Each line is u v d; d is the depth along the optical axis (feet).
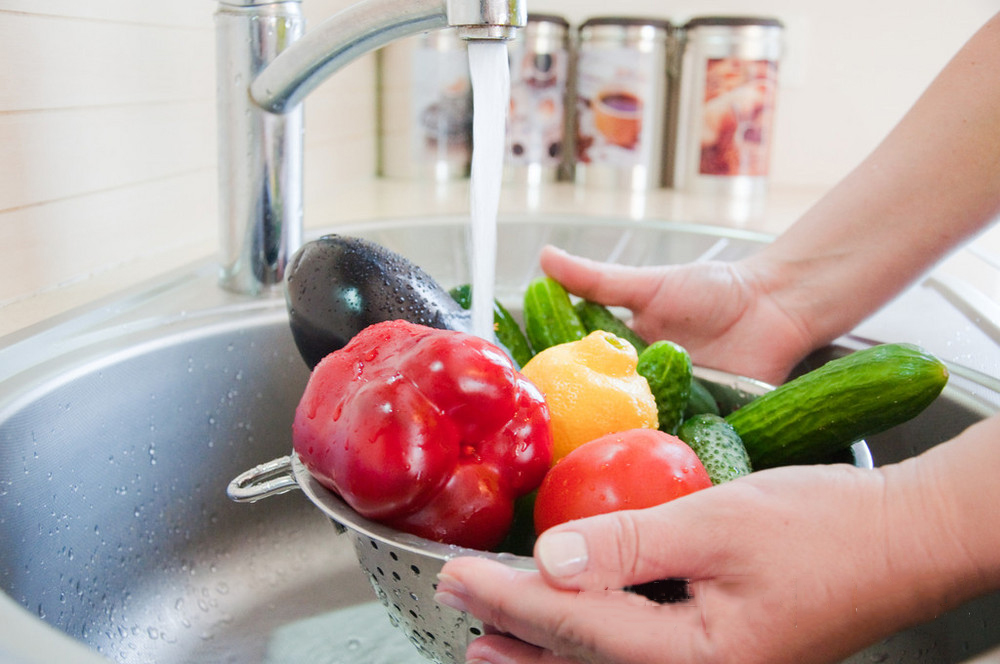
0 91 2.09
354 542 1.38
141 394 2.06
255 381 2.31
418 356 1.32
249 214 2.42
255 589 2.21
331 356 1.44
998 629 1.54
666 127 4.67
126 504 2.03
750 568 1.13
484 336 1.91
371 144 4.37
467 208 3.72
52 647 0.97
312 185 3.80
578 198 4.21
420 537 1.28
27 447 1.73
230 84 2.34
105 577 1.96
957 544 1.13
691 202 4.21
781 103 4.75
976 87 2.08
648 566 1.11
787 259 2.29
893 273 2.19
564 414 1.56
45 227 2.29
